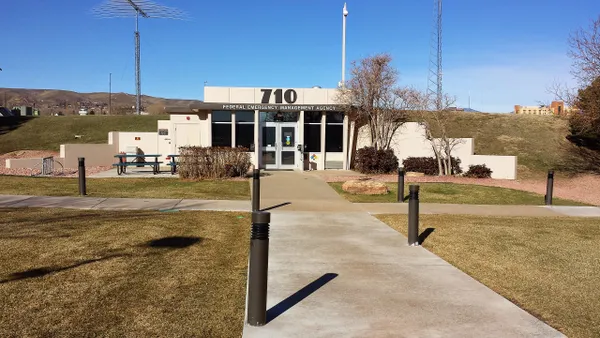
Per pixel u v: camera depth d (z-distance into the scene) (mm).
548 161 23234
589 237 8828
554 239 8578
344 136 21000
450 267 6578
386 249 7551
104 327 4301
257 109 20203
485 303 5188
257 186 10367
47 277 5555
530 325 4613
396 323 4598
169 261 6395
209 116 20469
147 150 23297
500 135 26844
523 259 7129
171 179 16250
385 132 21156
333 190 14500
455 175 20062
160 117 43562
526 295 5547
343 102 20547
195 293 5250
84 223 8555
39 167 21453
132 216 9453
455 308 5020
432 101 20672
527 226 9828
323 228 9141
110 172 18938
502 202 13625
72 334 4133
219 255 6805
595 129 20422
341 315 4773
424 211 11578
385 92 20781
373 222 9859
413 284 5805
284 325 4500
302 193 13766
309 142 21094
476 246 7910
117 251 6738
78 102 138000
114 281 5516
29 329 4203
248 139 20688
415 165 20547
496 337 4328
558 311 5062
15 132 37812
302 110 20438
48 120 41312
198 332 4281
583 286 5902
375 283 5816
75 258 6320
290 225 9359
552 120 28484
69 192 12828
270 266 6469
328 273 6199
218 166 16484
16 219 8812
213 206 11148
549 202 13398
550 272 6480
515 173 19859
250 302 4504
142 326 4348
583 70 19234
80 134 37625
